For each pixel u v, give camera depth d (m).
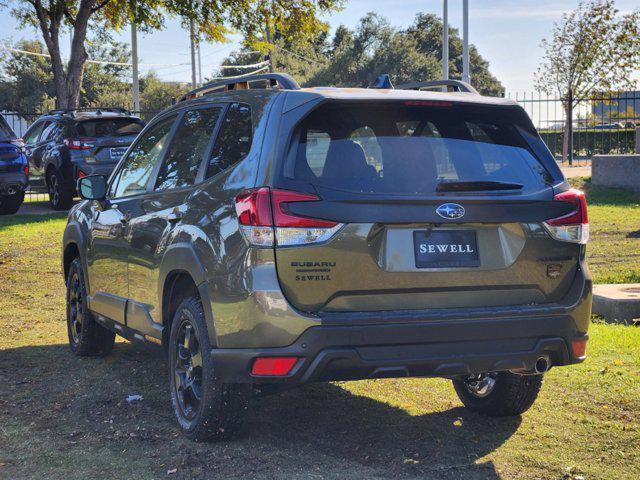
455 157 4.16
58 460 4.32
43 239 13.98
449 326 3.97
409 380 5.83
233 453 4.32
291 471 4.08
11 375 6.05
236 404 4.28
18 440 4.64
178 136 5.22
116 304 5.64
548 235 4.21
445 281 4.02
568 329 4.21
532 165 4.32
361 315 3.89
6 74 76.56
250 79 4.76
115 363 6.39
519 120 4.40
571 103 25.83
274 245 3.86
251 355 3.90
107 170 17.59
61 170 17.78
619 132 30.27
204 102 5.04
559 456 4.33
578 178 20.56
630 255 11.62
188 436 4.50
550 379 5.68
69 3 27.64
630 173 18.86
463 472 4.11
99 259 5.95
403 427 4.80
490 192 4.11
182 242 4.50
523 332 4.11
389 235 3.96
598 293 8.14
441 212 3.97
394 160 4.06
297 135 4.00
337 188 3.92
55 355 6.67
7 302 9.12
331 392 5.51
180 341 4.64
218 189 4.32
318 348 3.83
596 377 5.68
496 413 4.96
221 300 4.07
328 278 3.88
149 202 5.16
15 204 17.25
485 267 4.09
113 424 4.89
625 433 4.65
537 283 4.21
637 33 31.56
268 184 3.93
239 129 4.43
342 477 4.01
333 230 3.87
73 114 18.11
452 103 4.21
